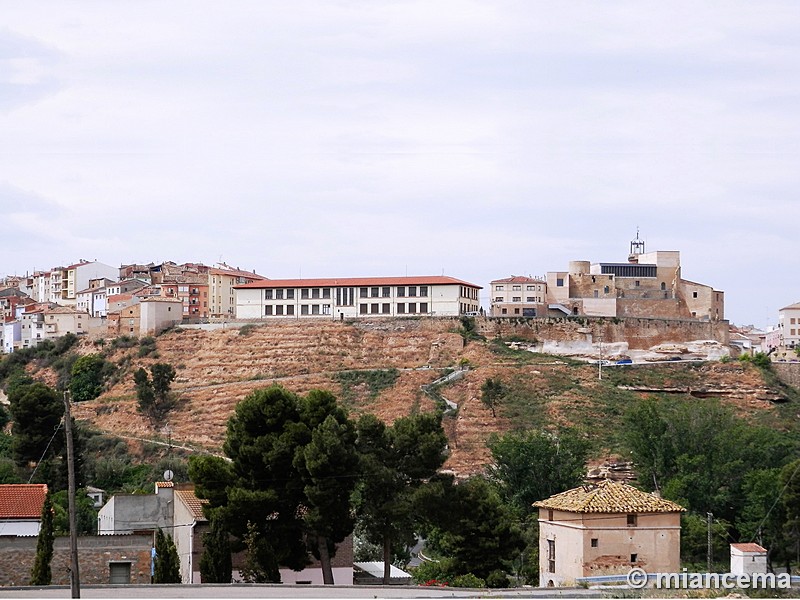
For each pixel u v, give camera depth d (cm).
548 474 14700
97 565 9131
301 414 10312
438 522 10406
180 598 6956
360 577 10731
